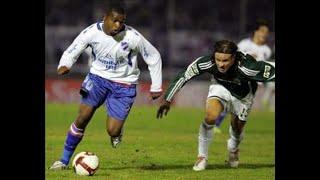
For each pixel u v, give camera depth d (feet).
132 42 98.53
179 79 101.86
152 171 100.68
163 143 143.23
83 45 98.27
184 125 202.28
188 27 316.81
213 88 103.14
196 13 322.75
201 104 296.10
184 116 239.30
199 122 215.31
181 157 119.24
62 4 313.32
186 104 296.71
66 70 98.12
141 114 236.02
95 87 99.71
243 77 101.60
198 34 309.63
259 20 187.21
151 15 317.42
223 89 102.63
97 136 156.25
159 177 94.68
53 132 164.55
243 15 303.68
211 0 325.42
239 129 106.52
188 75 101.60
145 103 290.76
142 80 290.97
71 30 303.48
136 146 135.23
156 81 100.68
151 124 202.69
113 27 96.53
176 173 99.09
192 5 324.80
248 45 187.52
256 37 187.52
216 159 119.96
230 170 104.63
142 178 93.35
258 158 124.36
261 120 234.58
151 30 311.27
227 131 186.50
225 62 97.45
